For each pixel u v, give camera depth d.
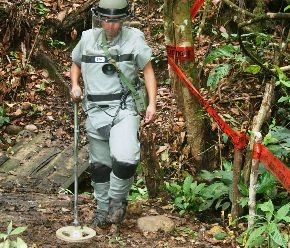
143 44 4.45
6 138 7.74
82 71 4.54
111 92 4.45
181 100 6.09
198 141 6.15
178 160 6.74
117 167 4.36
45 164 6.98
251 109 6.99
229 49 5.77
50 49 9.12
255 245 4.50
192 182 5.84
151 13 9.45
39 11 9.45
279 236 4.10
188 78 5.80
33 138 7.63
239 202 4.98
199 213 5.48
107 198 4.78
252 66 5.32
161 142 7.24
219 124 5.12
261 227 4.21
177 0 5.62
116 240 4.55
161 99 7.90
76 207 4.57
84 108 4.63
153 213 5.28
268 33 7.96
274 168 4.41
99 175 4.71
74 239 4.32
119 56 4.41
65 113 8.19
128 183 4.50
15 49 9.10
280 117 6.66
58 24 9.28
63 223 4.86
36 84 8.61
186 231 4.91
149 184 5.73
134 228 4.86
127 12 4.39
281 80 5.14
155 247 4.55
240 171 5.23
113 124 4.47
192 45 5.73
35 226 4.77
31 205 5.37
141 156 5.68
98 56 4.42
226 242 4.73
